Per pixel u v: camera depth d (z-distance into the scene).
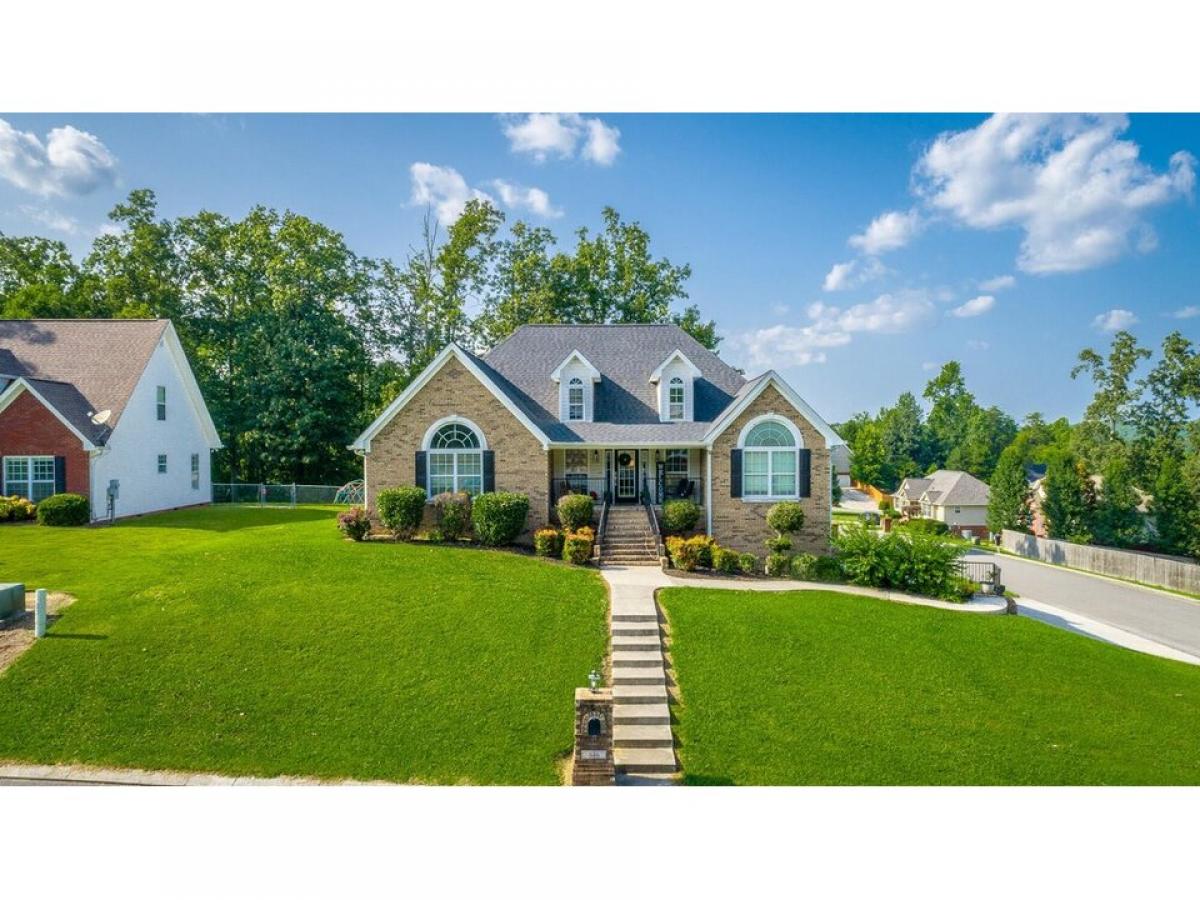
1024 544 47.78
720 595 18.98
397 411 23.88
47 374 30.77
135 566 18.91
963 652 16.41
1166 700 15.04
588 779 11.06
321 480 48.81
